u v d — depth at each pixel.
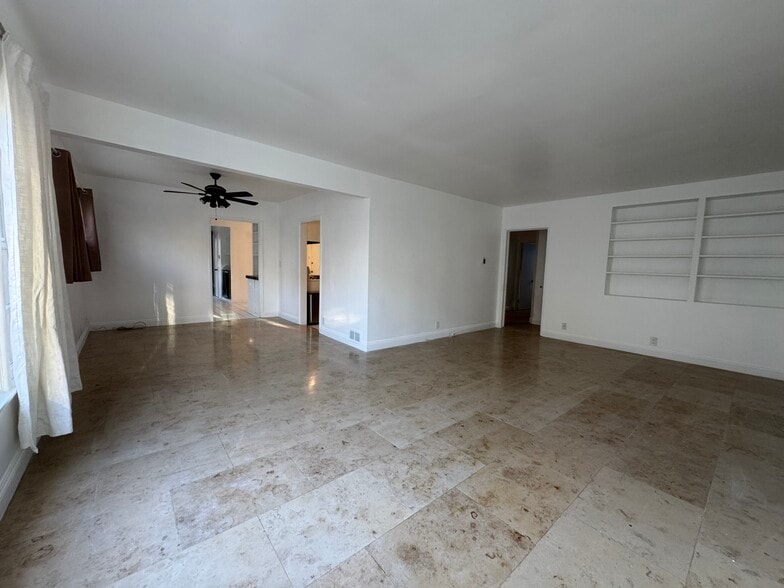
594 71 2.04
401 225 4.98
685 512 1.77
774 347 3.97
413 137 3.14
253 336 5.49
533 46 1.82
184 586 1.30
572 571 1.41
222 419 2.65
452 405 3.05
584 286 5.57
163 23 1.71
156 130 2.76
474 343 5.48
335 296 5.33
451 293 5.93
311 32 1.75
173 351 4.50
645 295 5.08
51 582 1.29
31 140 1.73
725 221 4.42
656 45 1.79
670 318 4.72
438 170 4.22
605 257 5.32
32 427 1.78
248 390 3.26
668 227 4.87
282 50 1.91
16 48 1.60
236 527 1.59
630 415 2.91
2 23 1.70
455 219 5.81
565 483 1.99
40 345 1.84
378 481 1.96
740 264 4.31
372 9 1.57
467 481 1.98
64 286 2.34
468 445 2.38
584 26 1.65
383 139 3.21
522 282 9.84
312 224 7.40
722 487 1.98
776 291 4.06
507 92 2.31
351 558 1.44
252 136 3.19
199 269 6.38
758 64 1.93
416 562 1.43
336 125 2.91
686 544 1.56
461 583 1.34
